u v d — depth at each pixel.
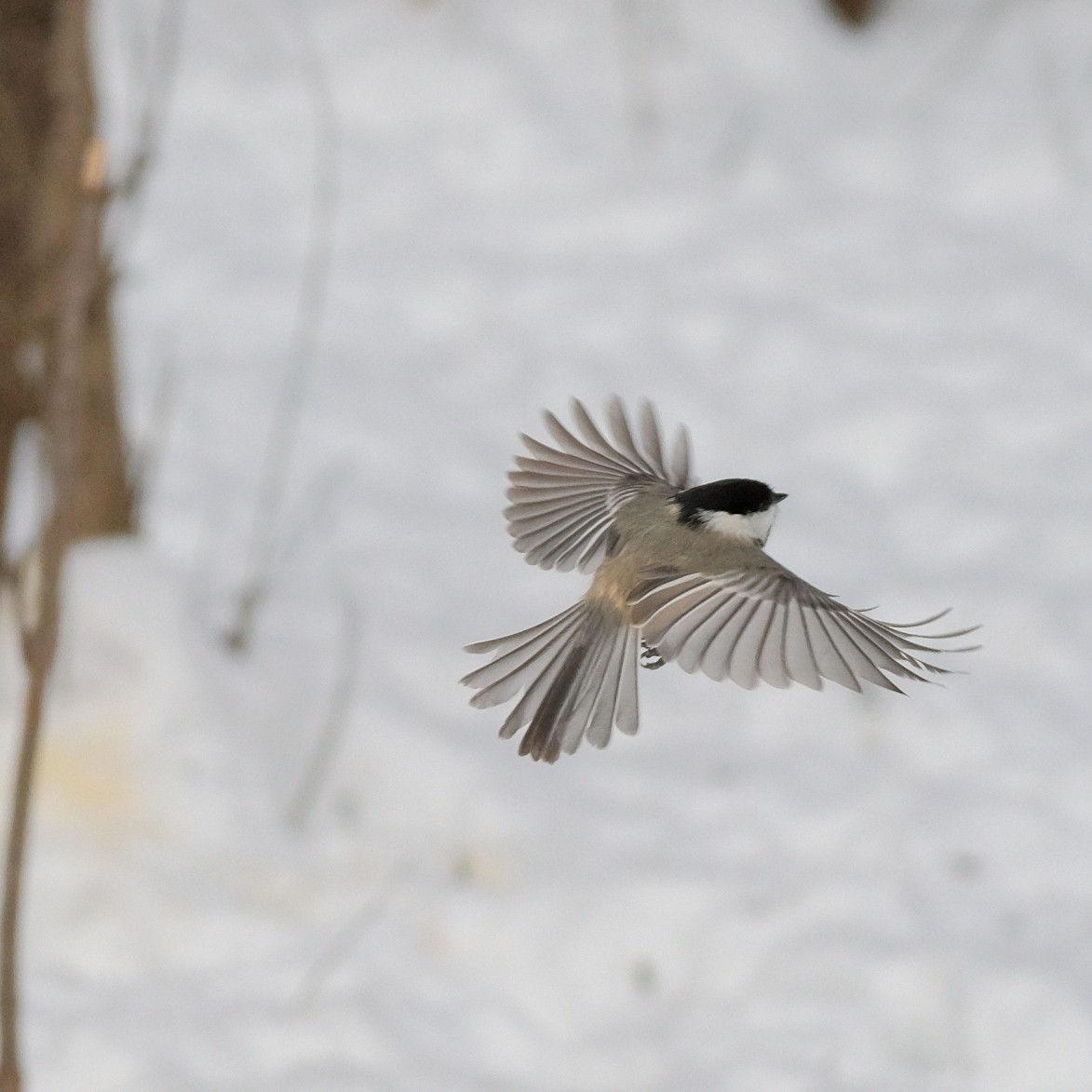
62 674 9.96
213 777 9.98
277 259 15.89
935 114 17.61
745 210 16.59
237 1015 9.04
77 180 9.02
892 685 4.30
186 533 12.71
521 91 17.84
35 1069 8.59
